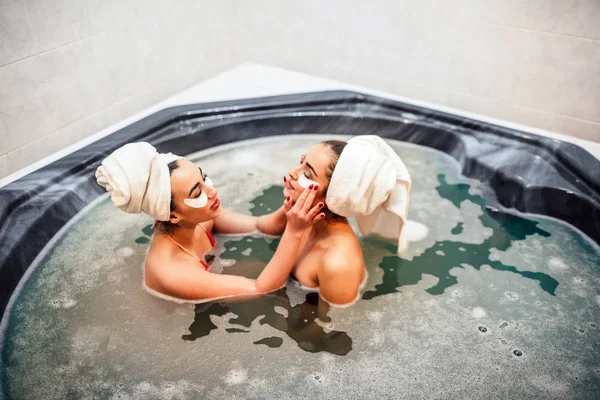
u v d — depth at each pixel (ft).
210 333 4.54
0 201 5.18
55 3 5.75
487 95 6.82
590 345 4.50
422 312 4.76
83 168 5.81
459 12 6.52
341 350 4.43
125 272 5.14
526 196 5.78
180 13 7.20
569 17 5.93
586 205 5.48
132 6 6.56
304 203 4.41
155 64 7.11
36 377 4.25
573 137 6.31
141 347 4.46
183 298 4.71
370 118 6.93
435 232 5.62
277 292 4.80
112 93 6.68
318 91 7.23
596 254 5.38
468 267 5.22
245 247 5.35
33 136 5.96
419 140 6.82
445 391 4.15
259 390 4.14
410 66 7.16
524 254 5.39
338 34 7.47
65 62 6.03
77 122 6.38
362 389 4.16
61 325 4.66
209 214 4.62
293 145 6.96
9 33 5.43
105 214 5.77
